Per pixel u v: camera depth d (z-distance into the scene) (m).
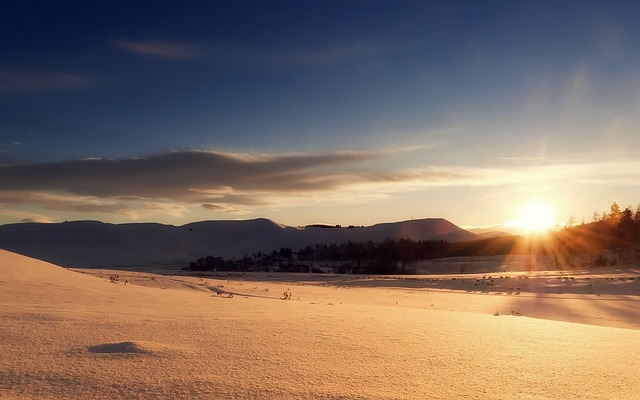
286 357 7.58
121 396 5.53
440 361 7.67
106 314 11.52
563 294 43.50
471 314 16.22
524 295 41.72
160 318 11.27
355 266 123.81
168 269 134.62
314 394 5.72
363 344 8.81
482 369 7.25
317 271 115.88
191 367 6.79
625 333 11.98
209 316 12.05
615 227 124.19
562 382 6.67
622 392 6.27
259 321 11.26
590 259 111.44
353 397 5.64
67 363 6.83
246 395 5.63
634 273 75.00
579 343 9.77
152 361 7.04
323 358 7.60
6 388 5.75
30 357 7.11
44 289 16.88
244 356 7.55
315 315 13.18
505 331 11.06
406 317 13.49
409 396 5.78
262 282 55.28
